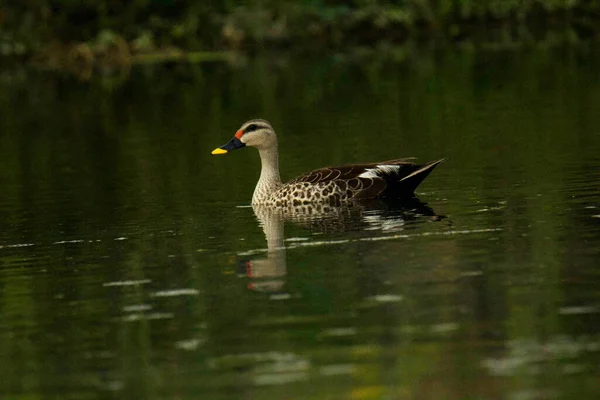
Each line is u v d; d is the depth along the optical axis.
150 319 10.48
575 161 18.14
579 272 11.09
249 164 20.42
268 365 9.05
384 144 21.78
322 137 23.16
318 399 8.29
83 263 12.97
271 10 42.97
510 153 19.48
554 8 44.88
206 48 42.12
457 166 18.56
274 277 11.70
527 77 30.61
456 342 9.28
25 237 14.82
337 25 42.97
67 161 22.25
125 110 29.73
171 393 8.61
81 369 9.27
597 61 32.88
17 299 11.52
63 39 41.12
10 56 40.53
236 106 29.03
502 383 8.40
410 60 37.00
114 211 16.45
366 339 9.51
